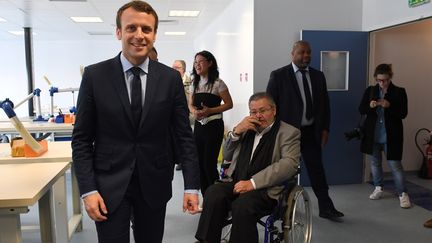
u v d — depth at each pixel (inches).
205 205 87.5
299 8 167.0
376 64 174.1
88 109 53.8
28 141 90.9
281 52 167.3
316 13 168.7
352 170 175.0
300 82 125.2
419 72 180.1
